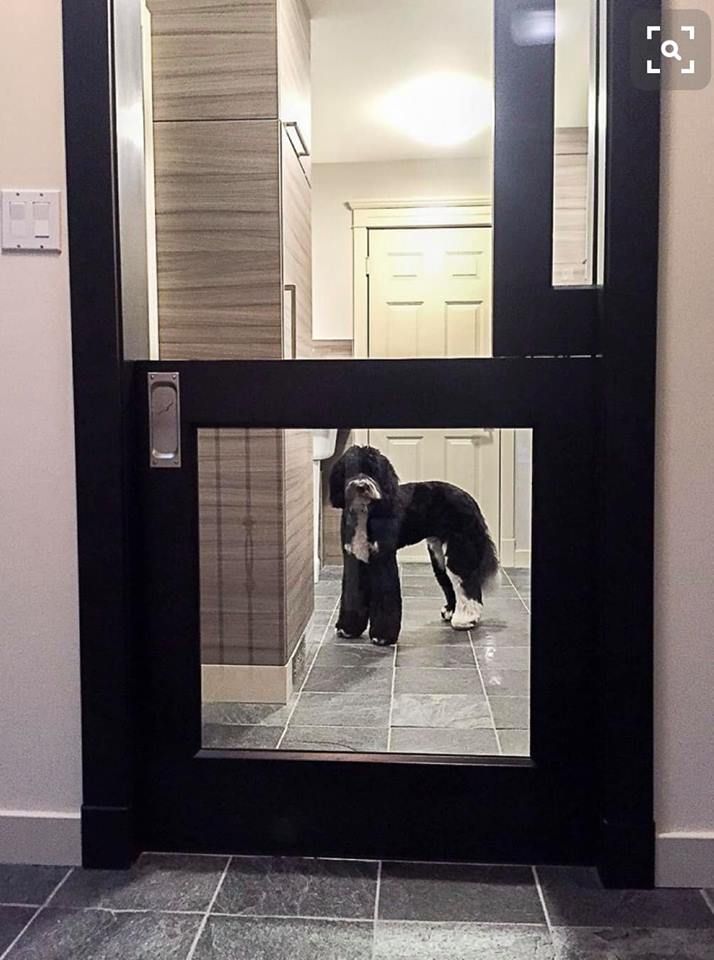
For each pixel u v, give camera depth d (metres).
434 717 1.68
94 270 1.39
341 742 1.58
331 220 4.09
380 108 3.36
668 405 1.35
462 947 1.21
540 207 1.44
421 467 1.79
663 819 1.39
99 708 1.43
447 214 3.99
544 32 1.42
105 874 1.43
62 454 1.43
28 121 1.38
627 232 1.32
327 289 4.12
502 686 1.59
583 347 1.44
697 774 1.38
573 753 1.44
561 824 1.45
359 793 1.48
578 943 1.22
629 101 1.31
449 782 1.46
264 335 2.24
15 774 1.47
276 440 1.75
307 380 1.46
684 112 1.31
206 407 1.47
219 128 2.21
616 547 1.36
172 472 1.48
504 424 1.43
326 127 3.57
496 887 1.38
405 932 1.25
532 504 1.44
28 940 1.24
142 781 1.50
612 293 1.33
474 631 1.71
